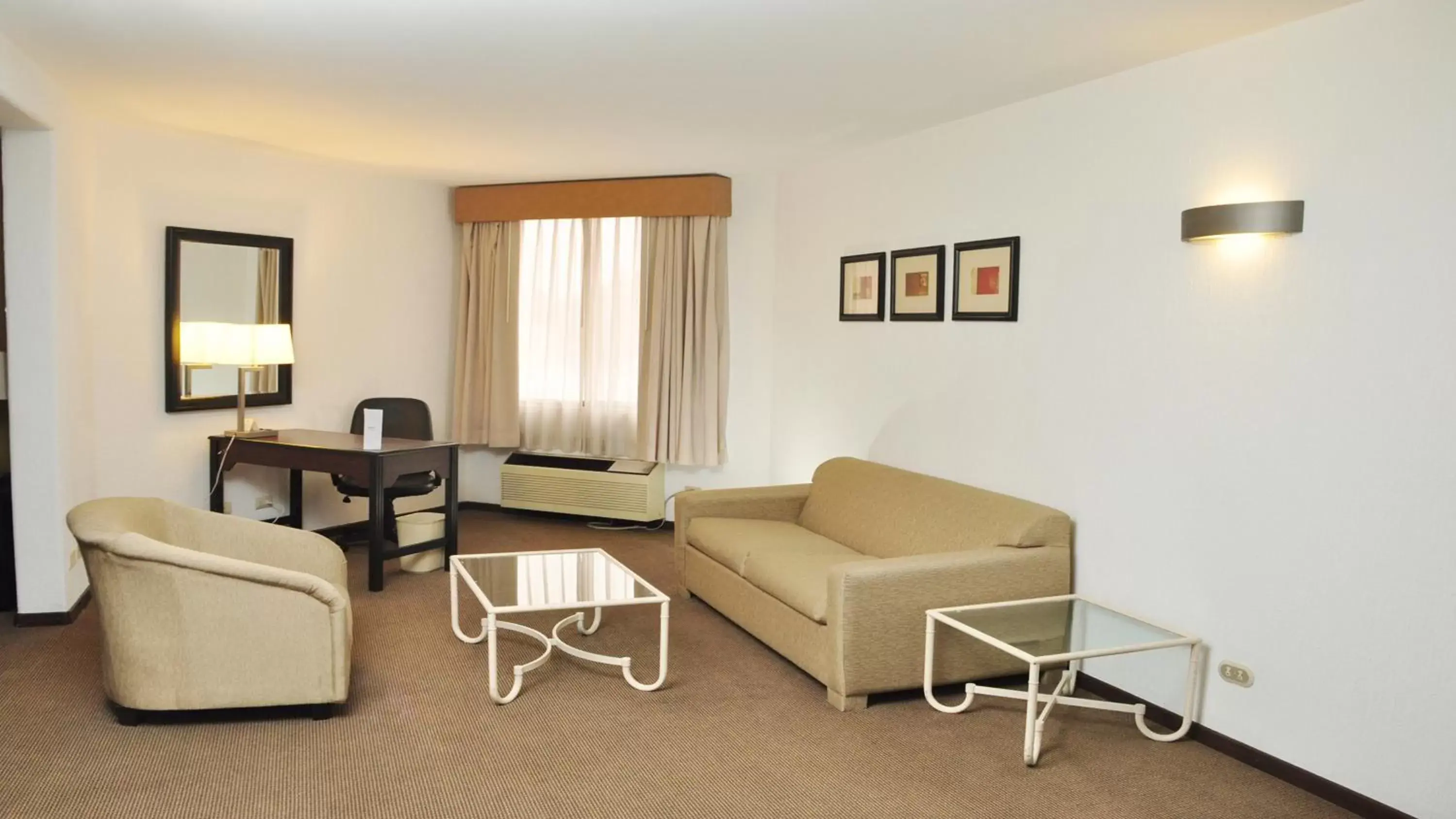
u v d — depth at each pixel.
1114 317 3.48
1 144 3.87
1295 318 2.84
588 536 6.07
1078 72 3.45
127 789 2.73
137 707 3.10
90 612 4.34
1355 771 2.72
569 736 3.18
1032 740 2.99
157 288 4.95
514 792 2.78
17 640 3.92
